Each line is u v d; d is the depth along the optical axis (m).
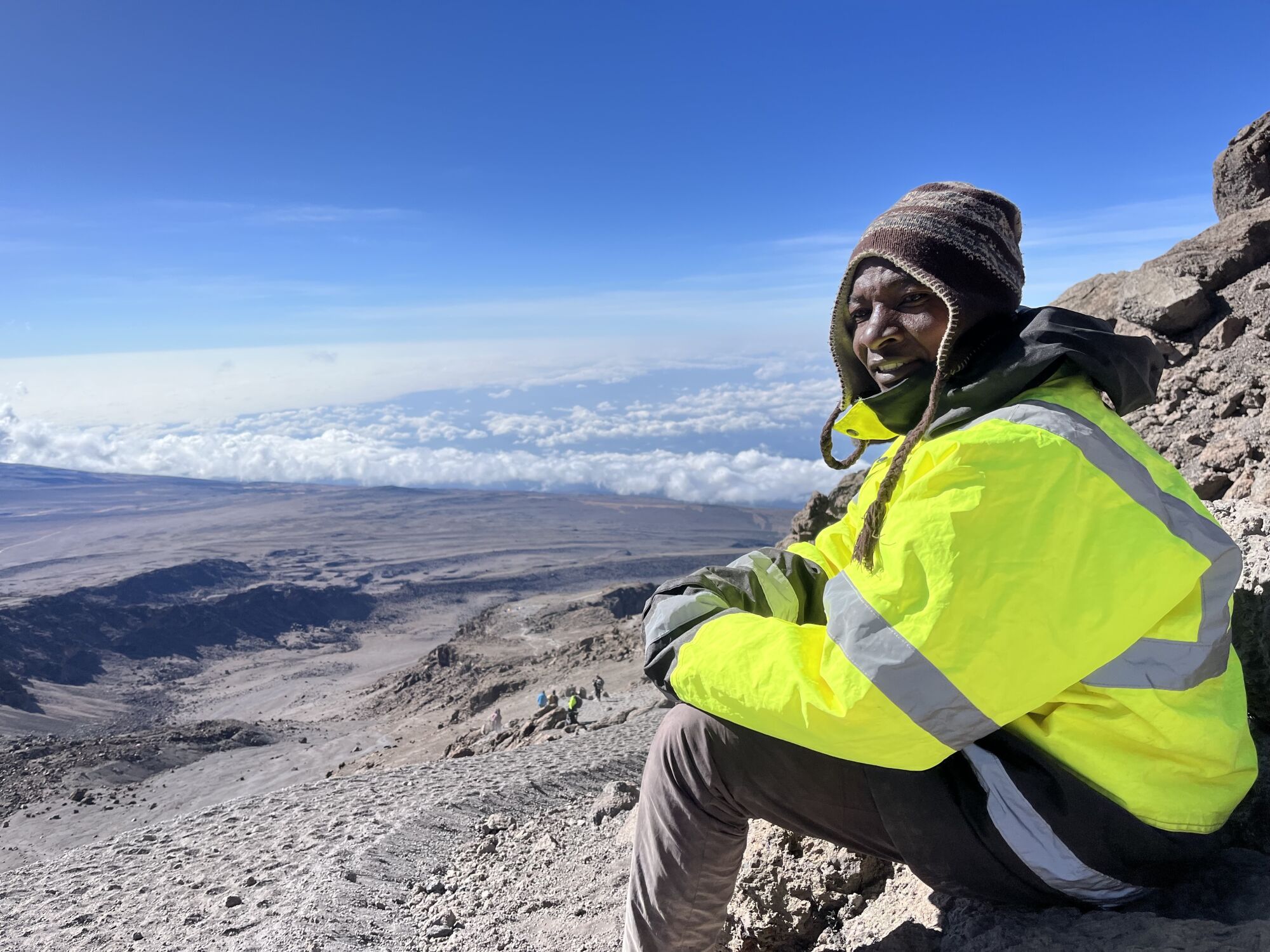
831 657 1.73
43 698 169.12
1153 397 1.97
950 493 1.66
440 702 71.94
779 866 3.02
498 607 131.00
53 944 7.16
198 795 47.38
